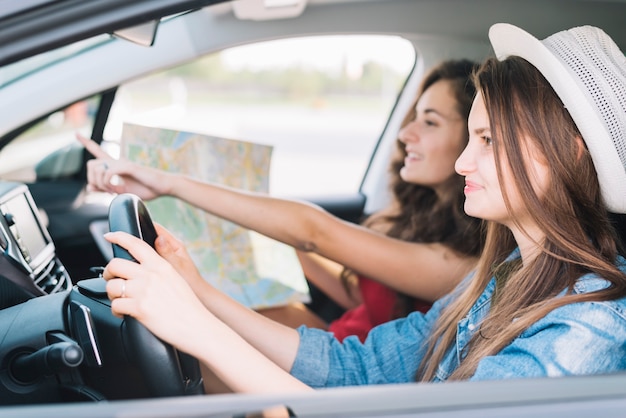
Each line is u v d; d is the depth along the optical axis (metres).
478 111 1.33
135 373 1.28
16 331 1.25
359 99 19.86
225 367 1.12
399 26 2.42
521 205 1.28
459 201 2.14
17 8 0.99
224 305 1.55
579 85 1.21
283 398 0.90
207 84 20.42
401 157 2.33
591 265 1.23
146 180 1.92
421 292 2.07
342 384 1.59
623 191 1.24
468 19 2.32
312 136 12.47
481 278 1.50
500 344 1.23
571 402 0.90
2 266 1.41
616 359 1.16
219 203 1.94
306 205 2.02
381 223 2.35
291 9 2.31
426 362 1.55
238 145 2.21
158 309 1.13
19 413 0.87
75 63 2.28
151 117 2.82
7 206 1.62
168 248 1.50
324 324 2.29
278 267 2.33
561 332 1.17
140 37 1.47
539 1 2.08
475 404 0.89
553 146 1.23
